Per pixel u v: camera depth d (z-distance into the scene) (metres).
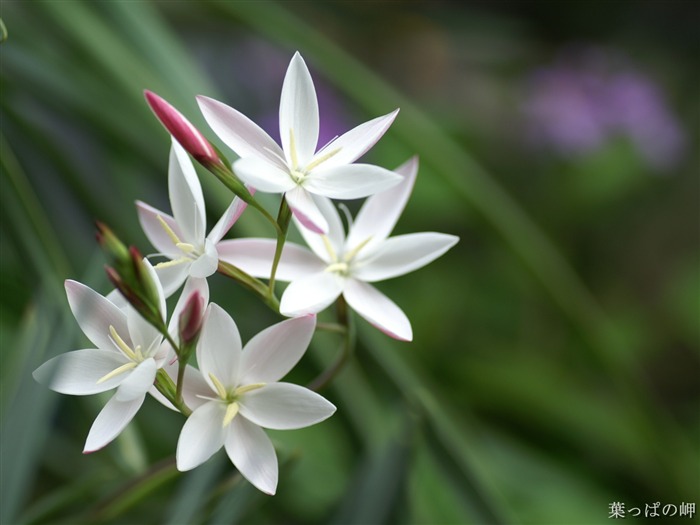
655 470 0.53
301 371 0.40
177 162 0.31
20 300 0.43
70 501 0.36
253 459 0.31
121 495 0.35
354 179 0.31
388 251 0.33
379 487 0.36
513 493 0.57
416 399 0.38
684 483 0.53
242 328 0.45
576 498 0.58
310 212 0.31
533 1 1.22
